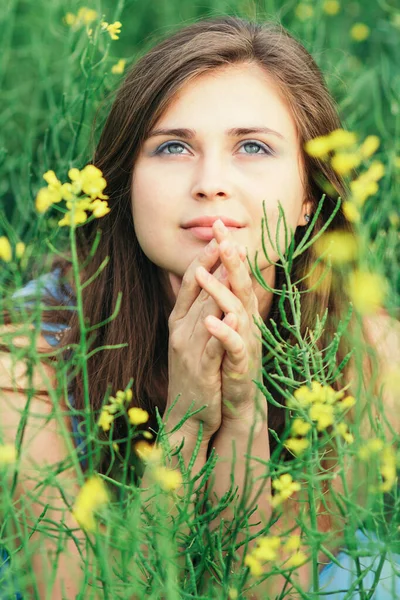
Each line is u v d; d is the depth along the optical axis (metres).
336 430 1.50
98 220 2.21
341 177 2.14
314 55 3.00
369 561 2.04
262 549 1.46
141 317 2.14
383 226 2.68
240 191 1.89
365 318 2.25
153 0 3.61
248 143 1.93
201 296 1.85
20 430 1.57
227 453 1.91
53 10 3.16
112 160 2.11
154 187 1.92
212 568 1.76
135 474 2.02
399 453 1.52
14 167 3.12
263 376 2.14
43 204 1.52
